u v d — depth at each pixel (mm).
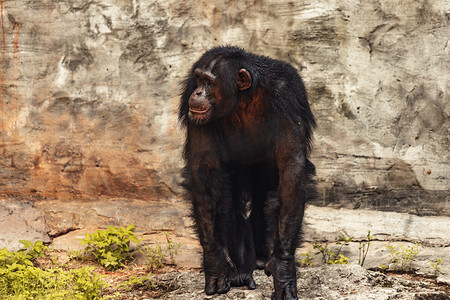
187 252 16188
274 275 11594
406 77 18188
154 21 19016
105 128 19234
